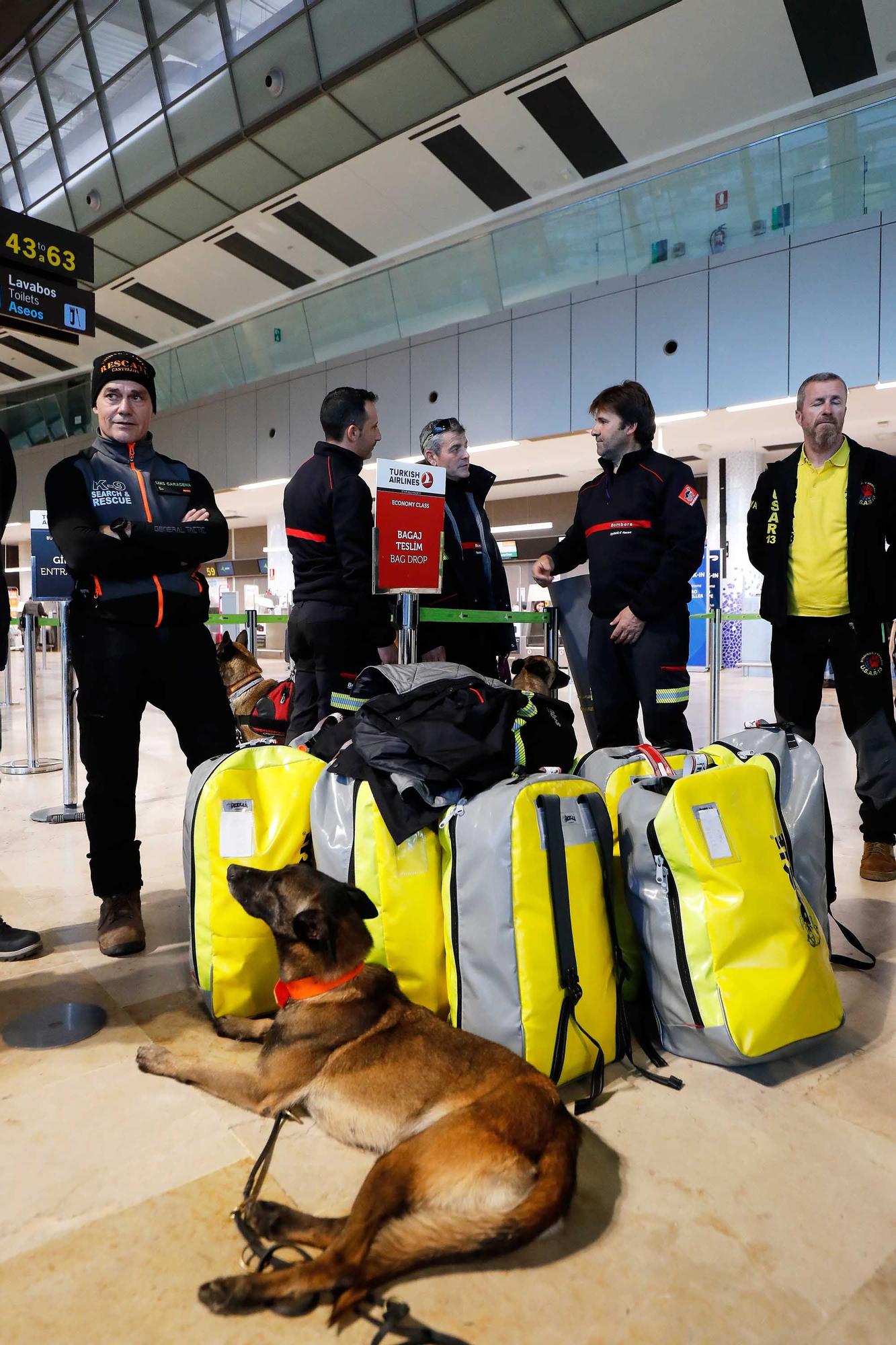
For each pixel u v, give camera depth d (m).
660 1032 1.95
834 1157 1.54
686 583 2.94
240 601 20.31
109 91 14.04
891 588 3.06
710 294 11.32
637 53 11.29
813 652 3.18
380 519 2.63
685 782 1.86
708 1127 1.63
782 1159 1.53
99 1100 1.72
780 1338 1.13
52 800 4.67
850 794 4.66
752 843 1.86
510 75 11.59
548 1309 1.18
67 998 2.21
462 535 3.53
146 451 2.73
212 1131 1.62
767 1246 1.31
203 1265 1.27
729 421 12.22
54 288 5.66
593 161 13.81
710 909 1.80
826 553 3.07
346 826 1.93
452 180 14.31
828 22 10.73
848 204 10.24
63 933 2.68
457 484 3.56
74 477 2.57
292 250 16.69
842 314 10.39
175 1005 2.17
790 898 1.87
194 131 13.59
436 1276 1.24
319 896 1.68
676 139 13.20
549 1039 1.71
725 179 10.95
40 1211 1.38
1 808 4.46
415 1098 1.48
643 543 2.99
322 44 11.68
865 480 3.00
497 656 3.70
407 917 1.87
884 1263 1.28
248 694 4.37
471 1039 1.59
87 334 5.91
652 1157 1.53
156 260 16.95
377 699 2.08
